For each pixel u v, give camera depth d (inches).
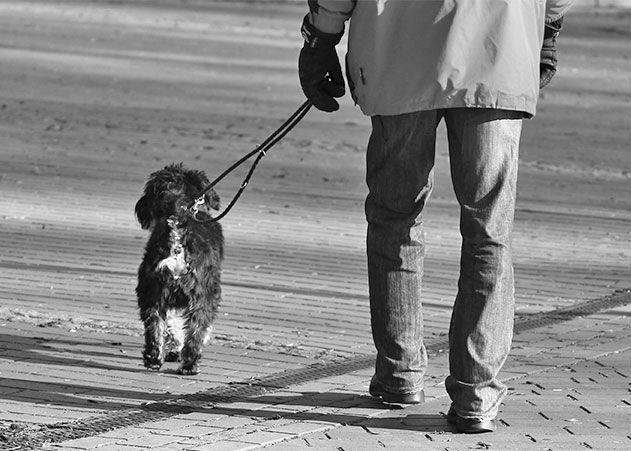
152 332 431.8
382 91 352.8
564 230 761.0
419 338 382.9
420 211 372.5
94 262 622.8
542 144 1138.7
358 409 381.1
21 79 1423.5
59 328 489.7
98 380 415.5
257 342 478.0
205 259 433.4
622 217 812.0
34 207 762.8
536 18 355.6
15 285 564.1
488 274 354.0
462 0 344.8
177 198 435.8
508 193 355.3
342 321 521.7
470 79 345.1
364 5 351.6
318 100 371.2
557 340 488.4
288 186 876.6
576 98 1509.6
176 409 379.9
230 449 334.6
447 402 390.0
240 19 2445.9
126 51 1784.0
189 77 1524.4
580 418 371.2
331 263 645.3
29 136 1041.5
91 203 784.3
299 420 367.2
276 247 679.7
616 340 488.7
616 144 1159.0
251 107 1291.8
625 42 2322.8
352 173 947.3
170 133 1092.5
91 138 1046.4
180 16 2447.1
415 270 378.6
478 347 354.0
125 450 332.8
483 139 352.2
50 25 2117.4
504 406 385.1
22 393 394.9
